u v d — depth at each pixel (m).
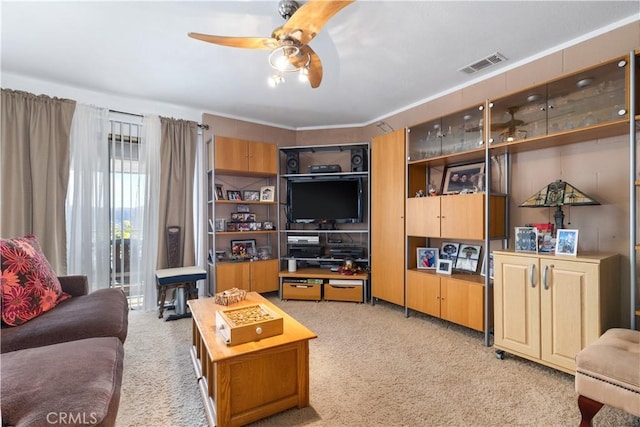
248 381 1.59
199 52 2.57
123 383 1.96
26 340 1.48
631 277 1.80
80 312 1.77
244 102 3.71
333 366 2.19
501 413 1.67
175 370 2.13
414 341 2.62
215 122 4.08
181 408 1.72
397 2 1.95
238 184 4.26
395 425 1.58
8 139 2.80
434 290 2.99
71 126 3.11
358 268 3.99
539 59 2.60
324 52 2.56
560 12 2.06
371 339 2.67
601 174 2.28
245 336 1.63
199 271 3.36
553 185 2.38
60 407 0.94
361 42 2.41
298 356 1.72
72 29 2.25
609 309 1.97
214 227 3.74
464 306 2.71
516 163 2.78
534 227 2.37
